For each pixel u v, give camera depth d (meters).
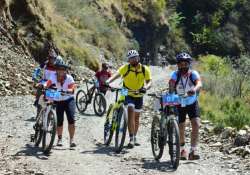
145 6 68.25
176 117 9.64
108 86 10.88
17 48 25.17
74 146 10.79
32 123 13.64
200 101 20.83
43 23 28.70
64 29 33.66
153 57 69.75
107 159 9.87
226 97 22.62
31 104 17.23
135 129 11.32
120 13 59.94
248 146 10.62
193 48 90.31
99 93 16.16
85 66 32.53
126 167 9.23
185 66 9.61
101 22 47.22
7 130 12.48
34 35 27.88
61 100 10.67
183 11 93.81
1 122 13.55
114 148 11.03
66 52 30.89
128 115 10.95
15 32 25.78
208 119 16.42
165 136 9.47
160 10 70.31
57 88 10.47
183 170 9.04
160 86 31.58
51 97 10.27
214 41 91.94
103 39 45.44
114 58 44.47
